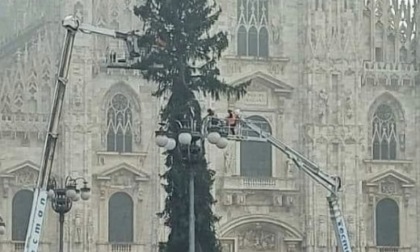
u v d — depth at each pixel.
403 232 192.25
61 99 110.94
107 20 183.88
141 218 183.38
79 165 179.75
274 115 190.00
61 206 123.00
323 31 190.12
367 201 191.12
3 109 181.00
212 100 184.50
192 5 127.69
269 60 190.12
